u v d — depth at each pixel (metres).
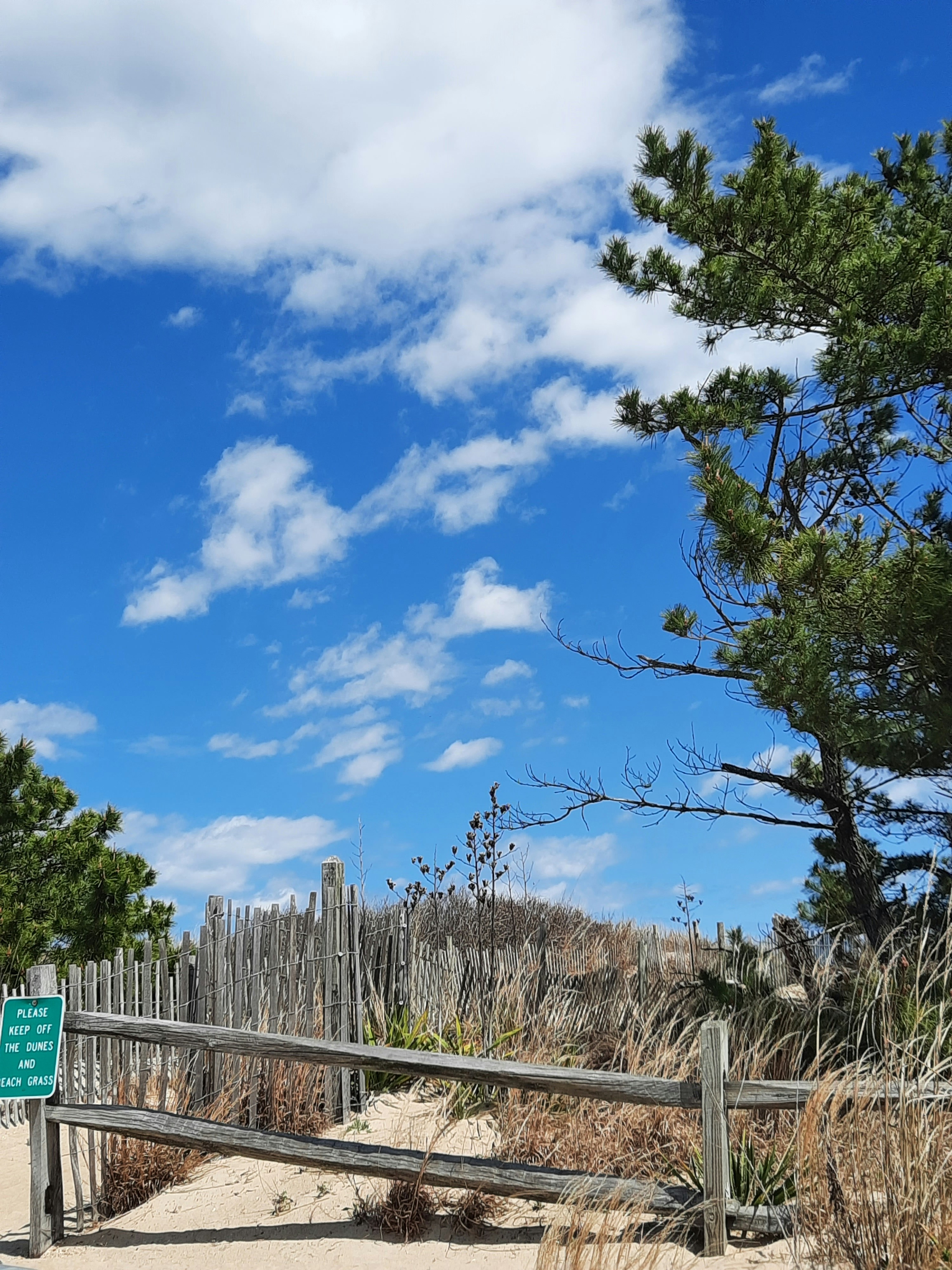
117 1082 6.11
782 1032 6.77
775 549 7.48
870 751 7.50
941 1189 3.75
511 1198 5.12
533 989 8.30
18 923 12.74
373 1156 5.04
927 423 9.14
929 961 5.09
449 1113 6.16
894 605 6.88
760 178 8.10
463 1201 5.02
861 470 10.16
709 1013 7.43
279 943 6.82
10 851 14.25
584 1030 7.79
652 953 10.70
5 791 14.45
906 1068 4.32
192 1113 6.37
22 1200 6.56
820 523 9.80
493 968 9.02
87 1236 5.34
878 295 8.05
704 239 8.53
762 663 7.40
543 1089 4.85
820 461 10.09
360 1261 4.66
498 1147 5.77
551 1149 5.61
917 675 7.38
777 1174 4.77
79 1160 6.86
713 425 9.38
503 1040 6.99
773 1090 4.48
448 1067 4.97
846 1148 4.09
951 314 7.54
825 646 7.21
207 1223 5.27
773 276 8.67
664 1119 5.62
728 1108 4.55
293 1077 6.43
